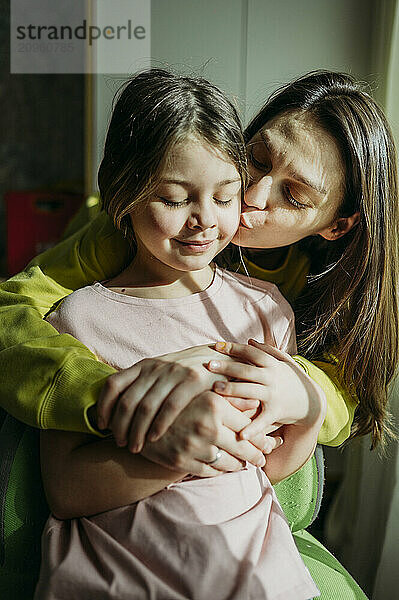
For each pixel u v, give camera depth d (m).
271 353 0.84
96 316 0.87
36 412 0.76
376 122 0.93
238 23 1.52
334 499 1.57
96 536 0.74
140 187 0.76
